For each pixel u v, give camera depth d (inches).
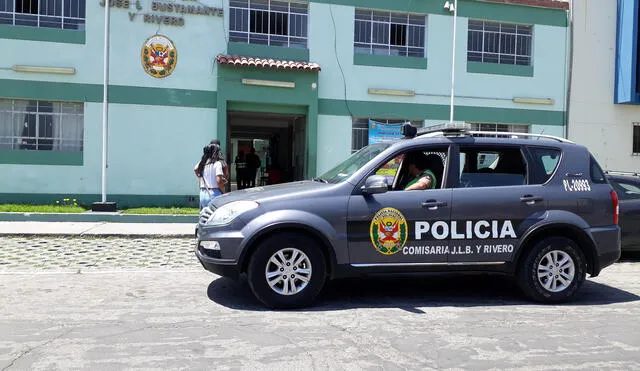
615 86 632.4
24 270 285.6
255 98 538.0
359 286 260.1
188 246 370.3
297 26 561.0
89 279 267.7
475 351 171.6
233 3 542.9
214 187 352.2
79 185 512.7
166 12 521.0
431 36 585.6
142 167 522.6
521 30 618.8
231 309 216.1
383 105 575.5
